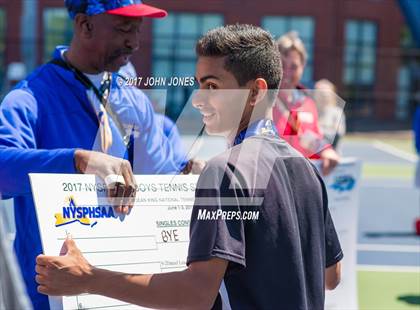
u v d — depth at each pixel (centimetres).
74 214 255
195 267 237
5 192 293
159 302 241
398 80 3272
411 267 843
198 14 3241
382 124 3222
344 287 512
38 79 318
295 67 523
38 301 304
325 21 3353
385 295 715
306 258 261
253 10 3294
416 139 938
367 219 1169
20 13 2995
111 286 245
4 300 195
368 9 3466
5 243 190
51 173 276
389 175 1805
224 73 252
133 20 323
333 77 3000
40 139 311
